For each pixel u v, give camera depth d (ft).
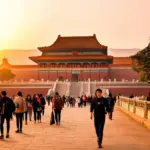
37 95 90.99
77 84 343.46
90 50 419.95
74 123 81.10
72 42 436.76
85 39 438.40
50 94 308.19
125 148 42.01
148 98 94.89
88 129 66.13
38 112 83.25
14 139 50.83
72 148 42.09
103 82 345.31
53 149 41.32
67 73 405.18
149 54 175.52
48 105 215.51
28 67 422.41
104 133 59.16
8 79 408.46
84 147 42.91
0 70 406.21
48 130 64.28
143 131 62.08
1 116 52.01
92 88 341.62
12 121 87.86
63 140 49.62
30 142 47.50
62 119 95.25
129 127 70.08
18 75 422.82
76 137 53.21
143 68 178.09
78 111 144.36
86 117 104.12
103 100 44.34
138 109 90.79
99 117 43.73
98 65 405.18
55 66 410.11
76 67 405.18
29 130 64.39
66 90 335.26
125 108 133.69
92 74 402.31
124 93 342.44
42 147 42.91
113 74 419.13
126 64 418.51
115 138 52.06
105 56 403.13
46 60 411.13
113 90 343.87
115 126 72.49
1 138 51.39
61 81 367.66
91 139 50.72
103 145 44.68
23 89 358.23
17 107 59.88
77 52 419.74
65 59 407.64
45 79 408.87
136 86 342.85
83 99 208.74
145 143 46.52
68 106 207.51
